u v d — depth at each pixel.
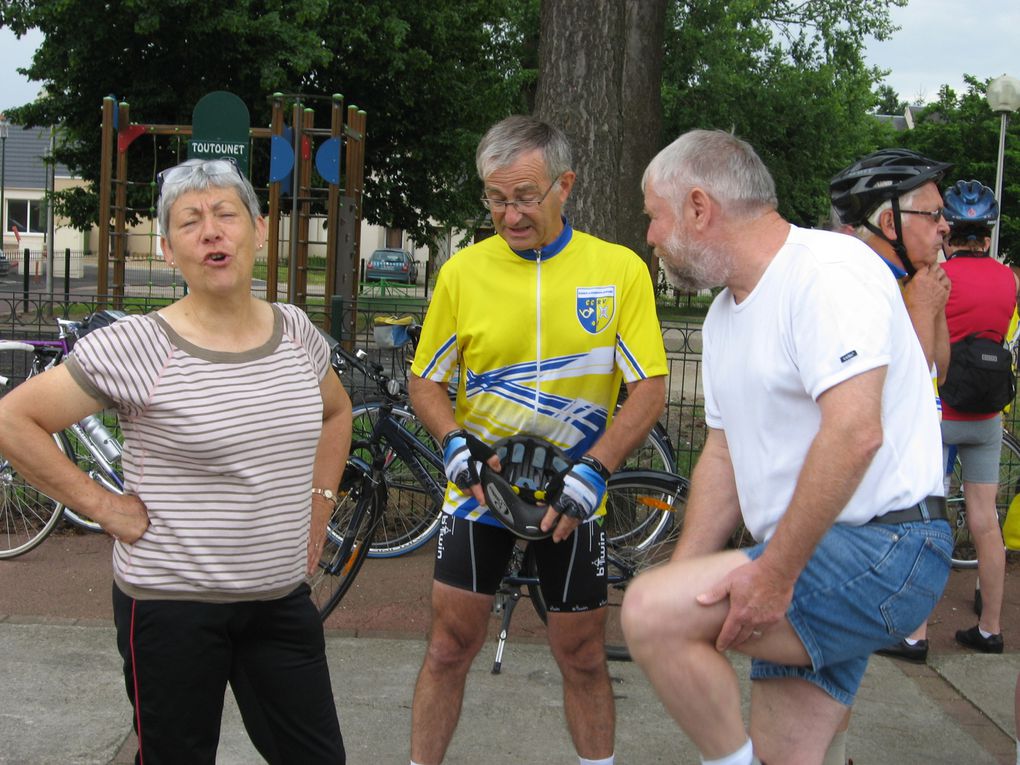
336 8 20.95
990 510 4.40
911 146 28.41
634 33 10.01
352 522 4.58
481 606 2.93
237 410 2.28
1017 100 11.91
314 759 2.46
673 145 2.17
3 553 5.20
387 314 5.56
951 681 4.13
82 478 2.24
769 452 2.07
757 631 1.94
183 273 2.31
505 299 2.82
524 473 2.76
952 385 4.24
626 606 2.00
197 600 2.28
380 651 4.20
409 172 24.44
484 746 3.46
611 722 2.97
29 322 7.00
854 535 1.99
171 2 19.00
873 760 3.46
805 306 1.97
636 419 2.80
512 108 25.00
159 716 2.31
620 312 2.84
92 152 22.45
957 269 4.29
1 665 3.93
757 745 2.21
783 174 28.77
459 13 23.11
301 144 12.41
